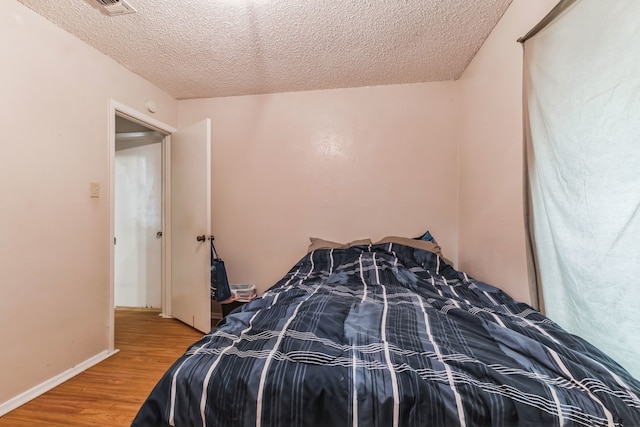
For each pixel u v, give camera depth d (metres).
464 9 1.56
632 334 0.82
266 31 1.74
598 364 0.79
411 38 1.82
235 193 2.72
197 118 2.77
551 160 1.14
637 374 0.81
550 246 1.15
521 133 1.43
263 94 2.67
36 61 1.55
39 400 1.48
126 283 2.93
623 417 0.65
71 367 1.72
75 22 1.64
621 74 0.83
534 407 0.68
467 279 1.79
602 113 0.90
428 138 2.44
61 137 1.68
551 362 0.82
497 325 1.05
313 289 1.62
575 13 1.01
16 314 1.45
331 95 2.57
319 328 1.07
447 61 2.11
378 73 2.29
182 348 2.06
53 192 1.63
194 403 0.78
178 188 2.58
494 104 1.73
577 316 1.01
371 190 2.53
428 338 0.99
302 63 2.13
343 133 2.56
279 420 0.75
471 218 2.11
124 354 1.97
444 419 0.70
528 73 1.30
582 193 0.98
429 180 2.45
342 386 0.76
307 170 2.61
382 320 1.14
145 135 2.79
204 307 2.28
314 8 1.54
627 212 0.83
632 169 0.81
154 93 2.47
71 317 1.72
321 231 2.60
